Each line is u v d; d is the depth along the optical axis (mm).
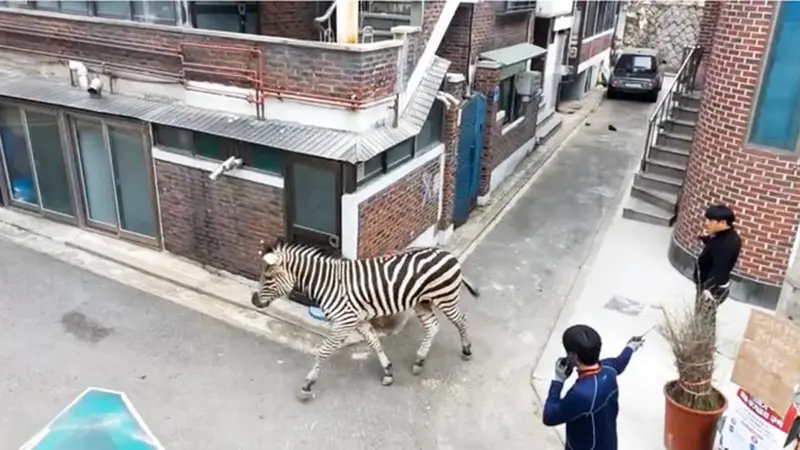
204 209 8672
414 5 8422
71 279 8812
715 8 12234
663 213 11125
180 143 8570
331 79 7160
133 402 6422
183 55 8055
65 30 9023
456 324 7066
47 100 9188
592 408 4285
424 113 8344
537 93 14836
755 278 8219
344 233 7566
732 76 7984
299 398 6551
